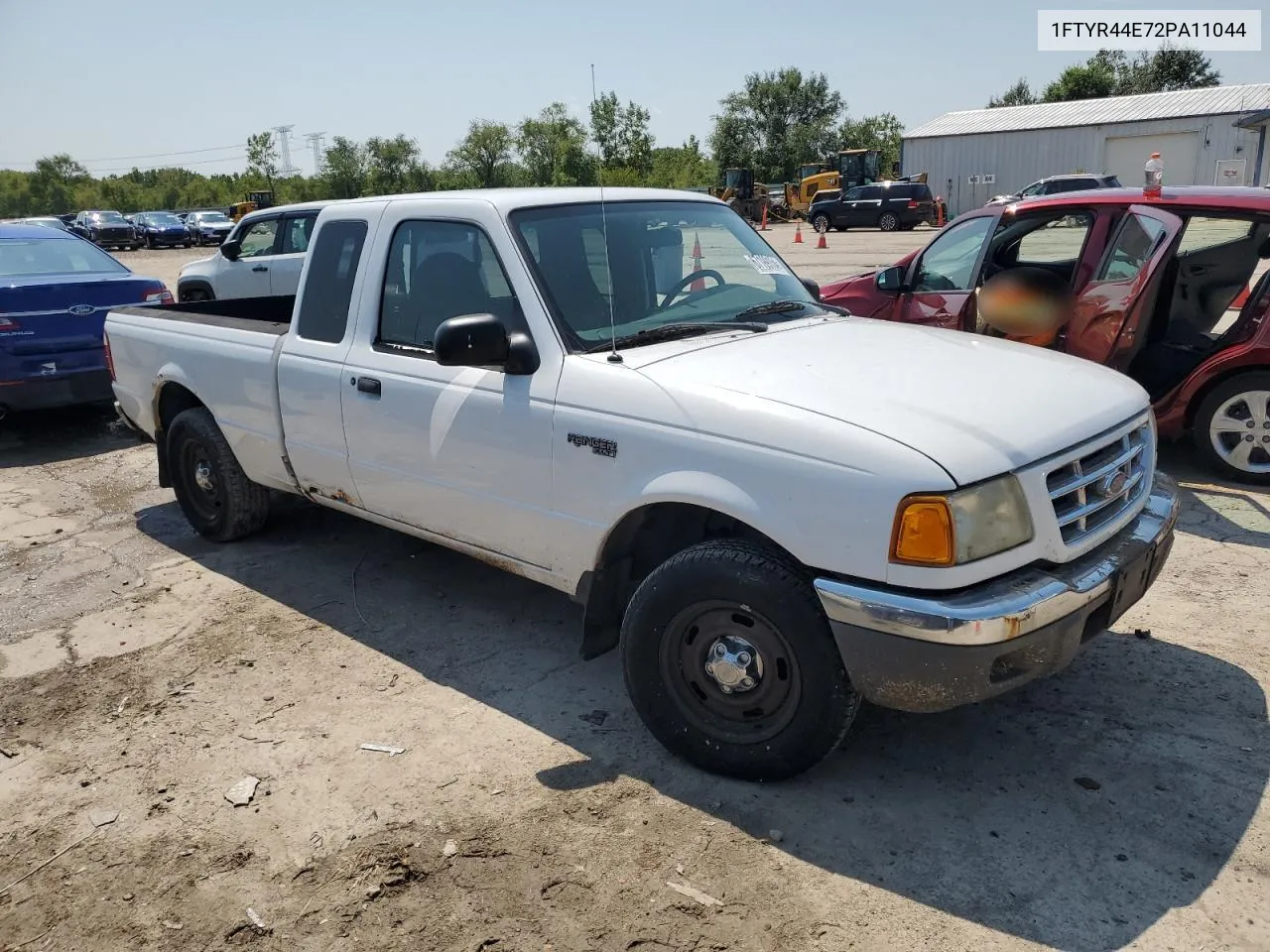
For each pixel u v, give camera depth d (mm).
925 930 2521
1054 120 39875
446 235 3893
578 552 3426
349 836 2998
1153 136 37188
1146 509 3348
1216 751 3240
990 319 6062
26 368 7840
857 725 3482
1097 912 2559
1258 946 2424
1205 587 4484
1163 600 4367
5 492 6855
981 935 2498
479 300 3760
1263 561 4742
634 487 3172
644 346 3496
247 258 12180
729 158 77438
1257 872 2680
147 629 4520
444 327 3303
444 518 3943
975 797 3051
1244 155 35500
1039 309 5906
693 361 3312
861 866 2768
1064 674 3760
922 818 2963
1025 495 2785
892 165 76562
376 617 4551
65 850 3006
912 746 3342
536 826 3000
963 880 2695
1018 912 2568
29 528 6051
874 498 2686
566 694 3801
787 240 33500
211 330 5129
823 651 2875
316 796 3203
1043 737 3363
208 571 5176
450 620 4500
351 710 3732
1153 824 2895
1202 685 3648
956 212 42438
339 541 5531
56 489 6918
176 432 5500
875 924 2547
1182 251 6238
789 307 4082
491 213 3727
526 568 3709
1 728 3717
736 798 3096
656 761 3324
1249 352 5605
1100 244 5969
